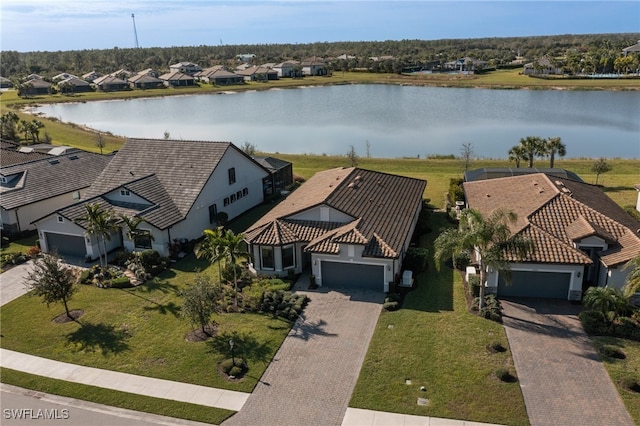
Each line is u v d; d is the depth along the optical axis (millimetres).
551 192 35156
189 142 46625
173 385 23359
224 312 29719
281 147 84438
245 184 48594
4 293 33281
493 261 27125
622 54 194625
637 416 20375
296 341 26578
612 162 64125
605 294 26000
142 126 108812
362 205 36844
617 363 23672
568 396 21641
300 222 35469
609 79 151375
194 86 175125
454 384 22672
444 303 30078
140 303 31219
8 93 163125
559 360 24109
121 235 39656
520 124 97438
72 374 24391
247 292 32031
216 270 35781
